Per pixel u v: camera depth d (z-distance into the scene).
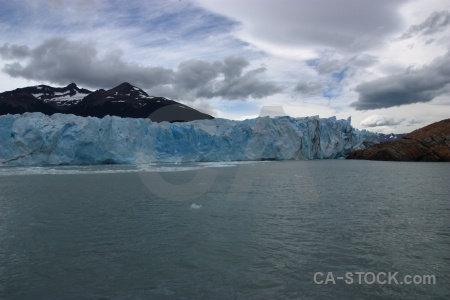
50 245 8.88
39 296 6.04
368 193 18.14
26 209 13.48
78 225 10.92
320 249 8.51
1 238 9.49
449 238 9.45
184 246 8.77
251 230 10.30
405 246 8.73
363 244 8.91
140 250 8.48
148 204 14.70
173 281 6.68
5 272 7.09
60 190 18.83
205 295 6.10
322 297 6.03
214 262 7.66
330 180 24.91
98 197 16.52
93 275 6.95
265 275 6.95
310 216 12.25
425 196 17.02
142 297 6.02
